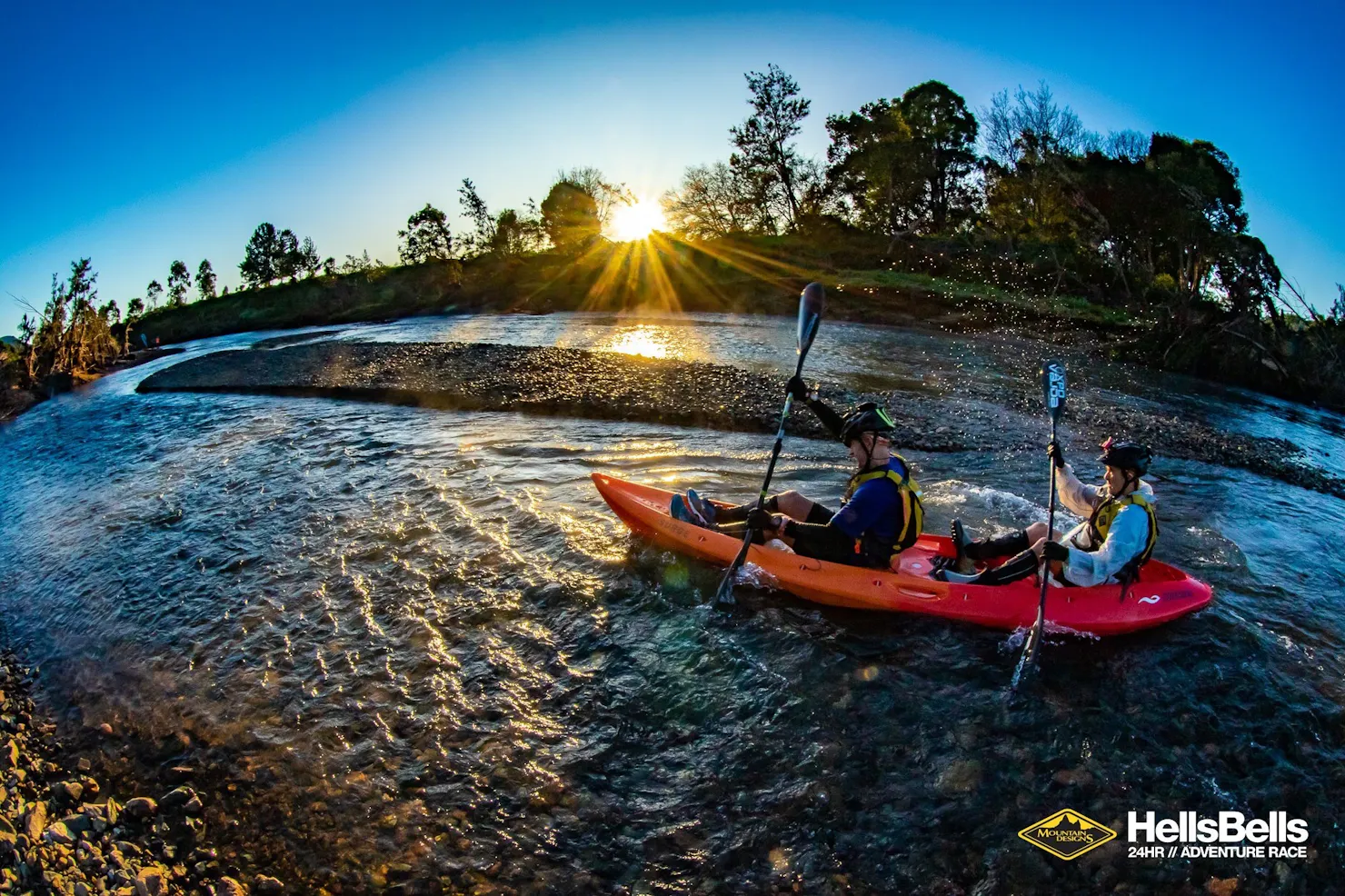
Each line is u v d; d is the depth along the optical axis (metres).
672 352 18.25
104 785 4.62
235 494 8.95
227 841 4.11
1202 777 4.27
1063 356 19.80
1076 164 29.94
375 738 4.71
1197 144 32.72
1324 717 4.75
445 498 8.11
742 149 42.78
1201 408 14.98
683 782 4.27
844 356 17.91
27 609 6.99
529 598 6.05
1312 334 19.58
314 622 6.00
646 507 6.52
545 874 3.77
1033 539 5.92
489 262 41.31
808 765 4.33
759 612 5.69
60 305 22.22
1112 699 4.82
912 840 3.89
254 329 35.97
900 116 40.22
